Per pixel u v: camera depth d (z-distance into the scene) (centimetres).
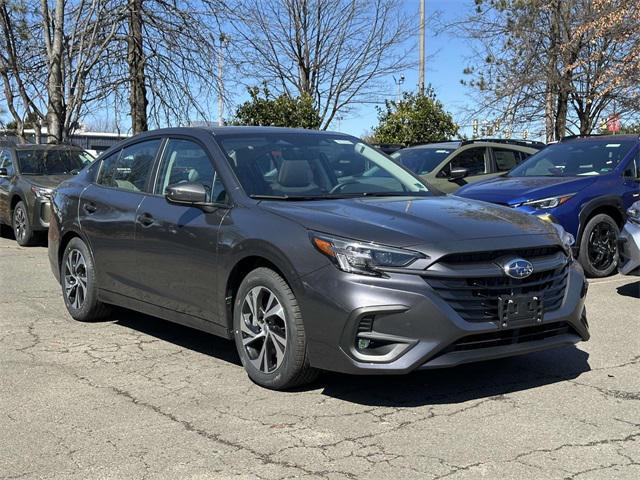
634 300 757
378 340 425
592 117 2106
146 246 572
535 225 488
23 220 1217
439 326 421
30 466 371
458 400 462
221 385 494
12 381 504
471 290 433
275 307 469
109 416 438
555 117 2114
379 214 473
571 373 518
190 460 376
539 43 2077
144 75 1775
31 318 689
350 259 430
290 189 529
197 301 530
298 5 2400
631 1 1802
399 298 421
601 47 1966
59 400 467
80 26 1766
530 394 473
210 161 550
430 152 1260
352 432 411
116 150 665
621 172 901
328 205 494
